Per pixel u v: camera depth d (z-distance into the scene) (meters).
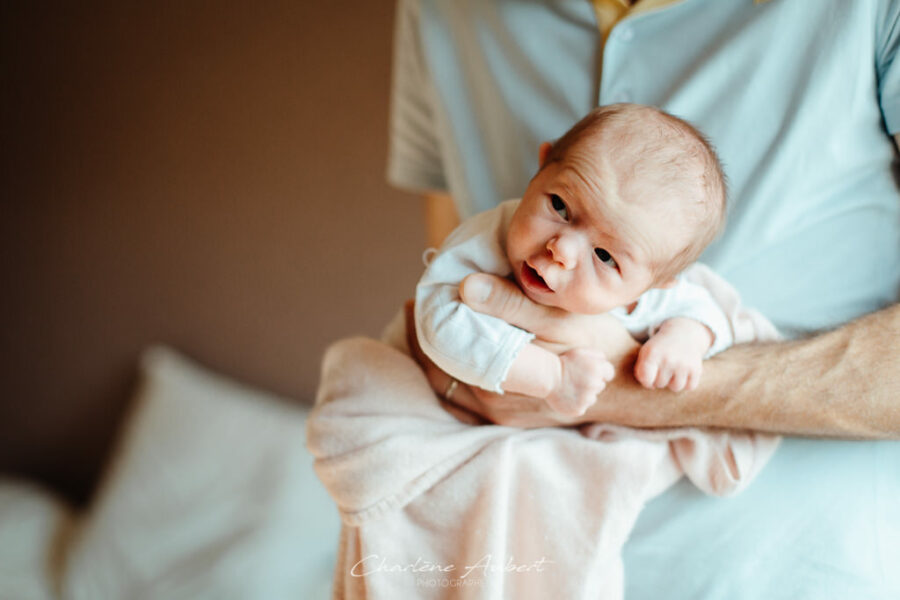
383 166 2.04
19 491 2.43
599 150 0.67
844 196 0.84
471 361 0.72
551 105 0.95
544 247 0.69
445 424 0.83
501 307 0.74
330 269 2.16
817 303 0.85
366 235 2.10
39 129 2.33
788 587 0.80
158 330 2.38
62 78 2.28
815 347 0.77
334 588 0.88
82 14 2.22
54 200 2.37
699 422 0.78
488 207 1.04
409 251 2.08
